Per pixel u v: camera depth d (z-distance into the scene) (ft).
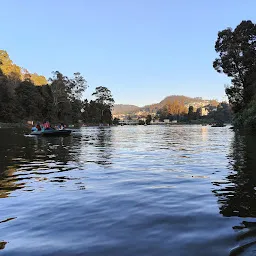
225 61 165.78
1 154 48.21
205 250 11.12
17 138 96.48
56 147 61.82
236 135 105.70
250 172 27.91
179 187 22.21
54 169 32.12
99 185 23.39
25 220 15.20
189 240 12.08
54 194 20.66
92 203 18.07
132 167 32.91
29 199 19.42
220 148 55.52
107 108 382.63
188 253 10.90
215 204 17.39
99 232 13.21
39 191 21.70
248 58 155.33
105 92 380.78
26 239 12.67
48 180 25.89
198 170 30.12
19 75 327.88
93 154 47.50
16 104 254.06
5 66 319.06
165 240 12.14
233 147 56.39
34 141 82.07
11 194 20.89
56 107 294.05
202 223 14.10
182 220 14.60
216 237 12.33
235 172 28.25
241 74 164.86
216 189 21.26
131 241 12.12
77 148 59.36
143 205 17.44
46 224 14.48
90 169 31.76
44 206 17.67
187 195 19.67
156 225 13.96
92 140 87.10
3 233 13.46
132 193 20.47
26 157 44.01
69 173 29.40
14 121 244.42
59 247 11.73
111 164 35.53
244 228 13.34
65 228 13.85
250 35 160.76
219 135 111.96
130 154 47.09
